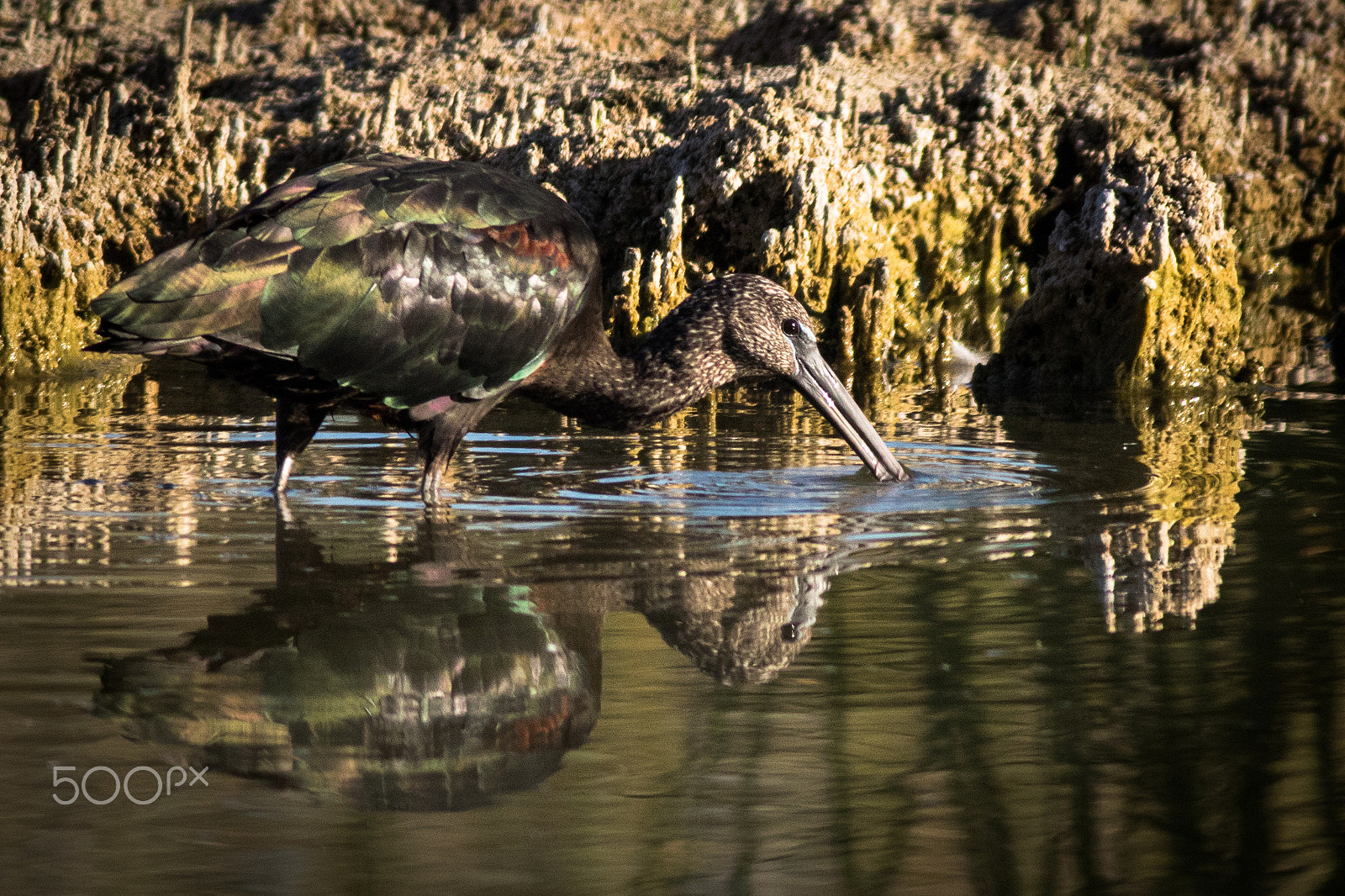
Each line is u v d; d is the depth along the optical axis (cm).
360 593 912
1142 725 718
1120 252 1834
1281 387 1816
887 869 586
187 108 2356
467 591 922
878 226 2088
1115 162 2155
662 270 1980
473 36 2631
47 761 667
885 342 2008
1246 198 2277
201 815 623
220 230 1048
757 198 2078
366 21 2752
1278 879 579
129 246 2144
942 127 2209
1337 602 898
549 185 2206
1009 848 596
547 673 789
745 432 1512
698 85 2358
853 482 1254
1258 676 779
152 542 1029
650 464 1334
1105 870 586
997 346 2092
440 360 1119
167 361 1955
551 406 1288
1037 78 2302
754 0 2878
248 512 1127
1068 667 795
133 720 711
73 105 2459
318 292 1049
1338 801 639
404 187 1109
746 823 625
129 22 2812
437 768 674
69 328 1903
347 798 646
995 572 974
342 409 1204
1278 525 1088
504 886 570
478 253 1117
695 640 842
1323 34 2427
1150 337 1827
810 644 837
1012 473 1291
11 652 796
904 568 984
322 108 2383
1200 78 2350
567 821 626
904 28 2473
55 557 985
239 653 803
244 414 1569
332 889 564
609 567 980
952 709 740
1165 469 1302
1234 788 653
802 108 2195
